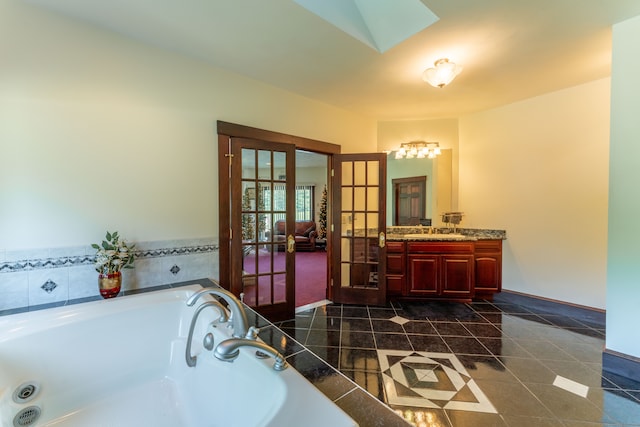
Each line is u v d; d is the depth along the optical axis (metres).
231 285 2.69
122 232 2.17
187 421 1.59
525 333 2.64
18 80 1.79
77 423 1.54
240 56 2.41
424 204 4.13
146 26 2.02
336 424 0.89
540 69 2.66
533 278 3.46
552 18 1.90
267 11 1.85
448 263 3.52
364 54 2.36
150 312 1.93
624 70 1.91
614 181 1.96
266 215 2.95
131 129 2.19
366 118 3.96
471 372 2.02
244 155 2.92
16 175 1.80
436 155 4.09
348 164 3.76
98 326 1.75
